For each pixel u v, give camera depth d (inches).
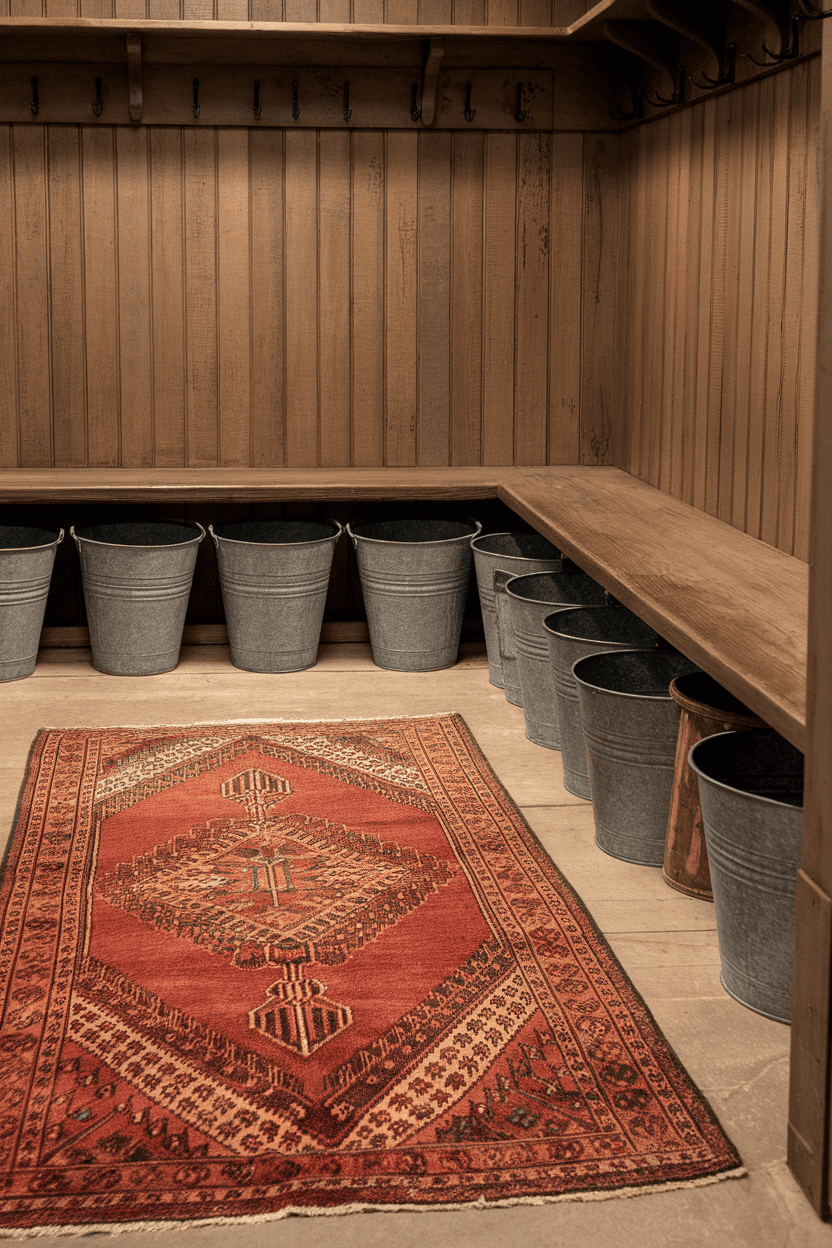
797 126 133.6
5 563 185.0
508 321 213.8
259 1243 75.1
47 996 102.0
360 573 201.9
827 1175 77.0
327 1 201.3
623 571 129.7
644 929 114.7
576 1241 75.7
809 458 132.2
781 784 108.3
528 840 133.6
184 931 113.3
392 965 107.1
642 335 198.5
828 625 75.7
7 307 205.9
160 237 206.5
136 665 196.9
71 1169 80.7
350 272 210.2
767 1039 96.7
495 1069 91.9
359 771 153.6
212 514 216.1
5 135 201.2
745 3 128.8
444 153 207.9
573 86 206.7
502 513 221.3
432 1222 77.0
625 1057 93.4
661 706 121.6
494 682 192.9
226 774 152.3
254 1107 87.4
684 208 174.7
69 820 138.2
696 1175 80.8
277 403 212.8
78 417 210.1
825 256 75.4
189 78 201.2
